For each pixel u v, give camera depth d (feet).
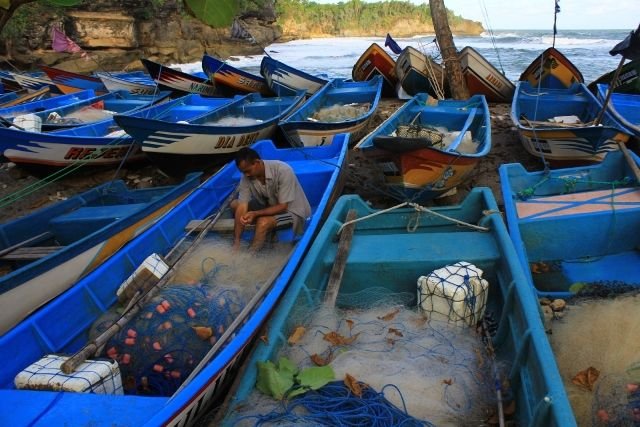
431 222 16.74
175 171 26.94
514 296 11.55
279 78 44.50
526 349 9.93
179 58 109.50
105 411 8.91
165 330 11.39
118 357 11.05
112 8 95.55
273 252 16.11
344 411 9.27
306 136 28.17
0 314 13.33
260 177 16.17
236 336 10.73
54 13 86.89
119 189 22.61
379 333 11.91
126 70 93.15
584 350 11.16
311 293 12.86
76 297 12.73
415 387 10.08
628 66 36.35
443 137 27.27
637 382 9.71
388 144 18.61
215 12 5.48
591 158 23.59
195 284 13.38
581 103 33.06
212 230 17.62
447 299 11.98
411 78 43.93
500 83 43.14
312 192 21.26
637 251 16.22
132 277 13.33
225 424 9.07
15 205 26.14
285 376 9.91
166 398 9.14
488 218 15.19
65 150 25.62
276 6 220.84
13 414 8.93
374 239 15.08
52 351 11.57
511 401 10.17
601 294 13.21
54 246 19.04
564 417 7.56
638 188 17.30
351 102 40.52
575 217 15.87
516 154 29.37
